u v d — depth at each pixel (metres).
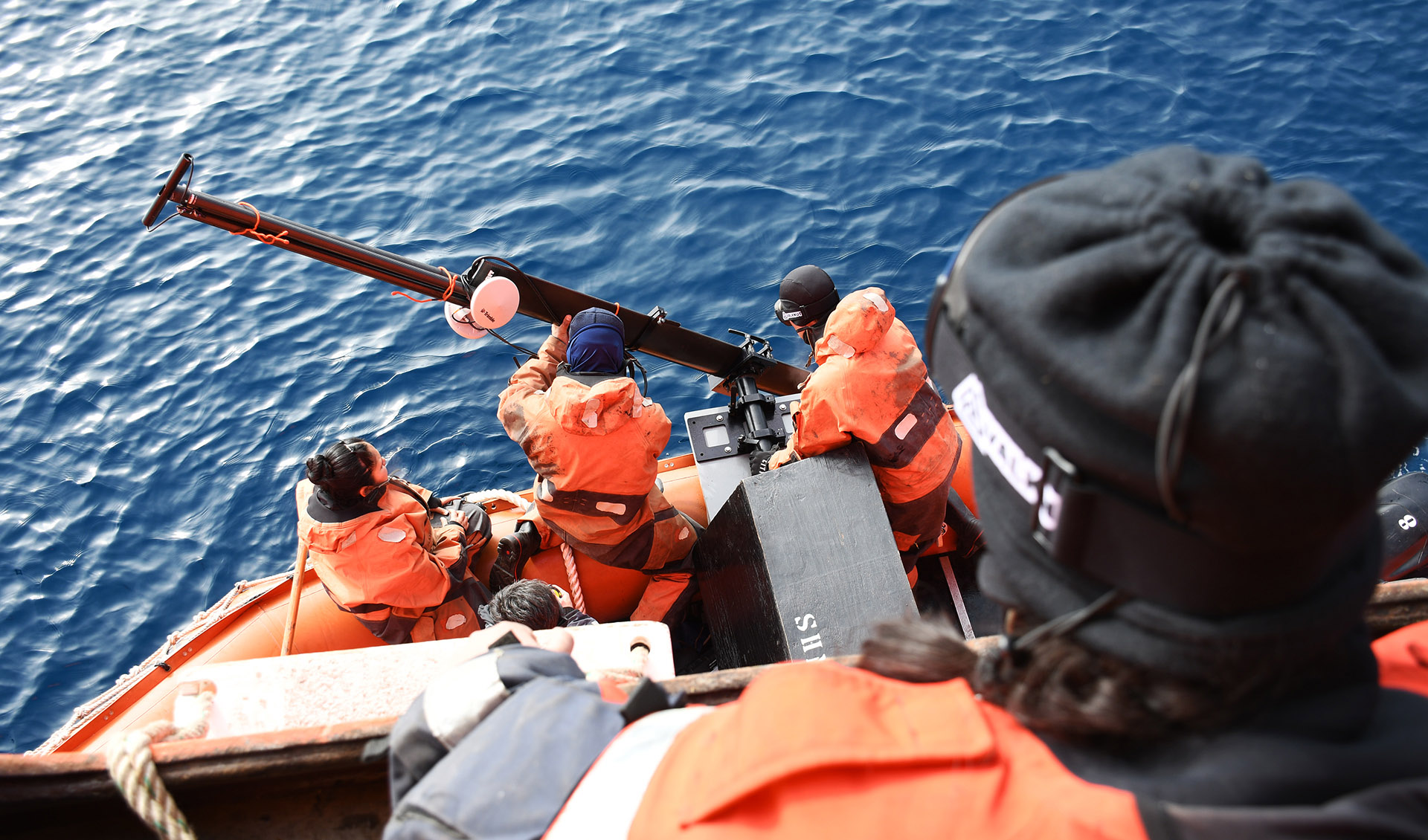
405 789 0.77
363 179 7.84
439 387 6.11
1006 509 0.54
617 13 9.34
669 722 0.65
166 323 6.81
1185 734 0.48
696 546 3.64
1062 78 7.77
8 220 7.88
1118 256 0.43
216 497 5.67
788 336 6.03
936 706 0.52
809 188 7.02
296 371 6.33
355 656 1.68
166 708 3.18
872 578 2.73
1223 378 0.39
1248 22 8.18
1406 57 7.64
